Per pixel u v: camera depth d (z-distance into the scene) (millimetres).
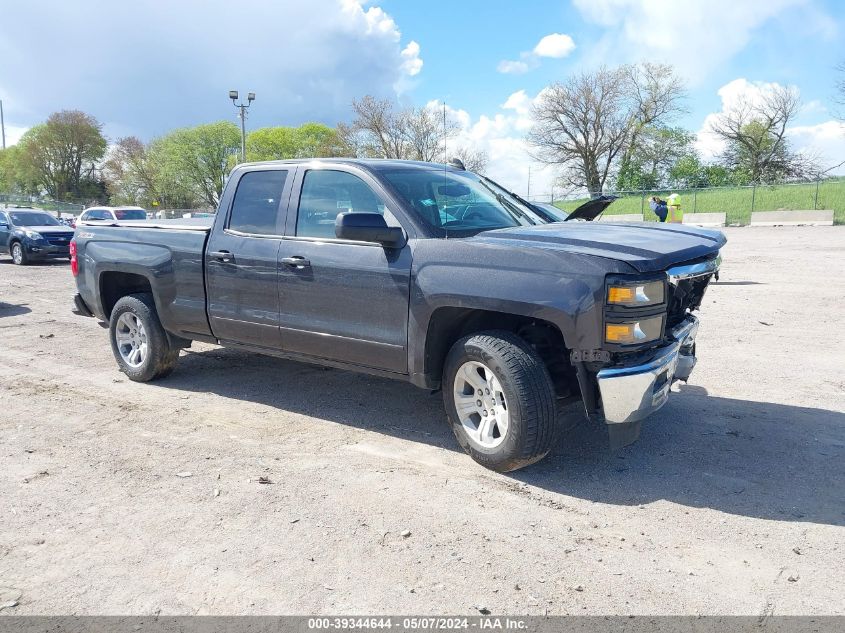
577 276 3664
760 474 4086
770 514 3590
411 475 4105
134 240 5996
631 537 3359
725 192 38188
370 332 4500
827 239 22750
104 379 6434
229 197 5418
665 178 50969
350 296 4555
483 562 3129
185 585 2969
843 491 3852
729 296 10906
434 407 5434
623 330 3631
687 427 4879
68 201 68562
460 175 5277
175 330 5836
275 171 5191
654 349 3895
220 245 5328
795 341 7629
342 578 3008
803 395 5637
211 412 5363
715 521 3518
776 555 3184
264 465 4281
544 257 3787
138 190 69562
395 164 4922
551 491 3885
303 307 4832
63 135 67750
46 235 19406
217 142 62312
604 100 49438
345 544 3293
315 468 4227
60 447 4633
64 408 5508
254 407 5484
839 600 2826
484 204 4945
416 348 4289
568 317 3656
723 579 2990
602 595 2873
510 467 4023
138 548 3283
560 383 4262
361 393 5828
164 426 5047
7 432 4938
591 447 4520
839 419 5027
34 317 10109
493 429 4160
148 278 5855
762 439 4637
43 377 6516
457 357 4145
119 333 6348
